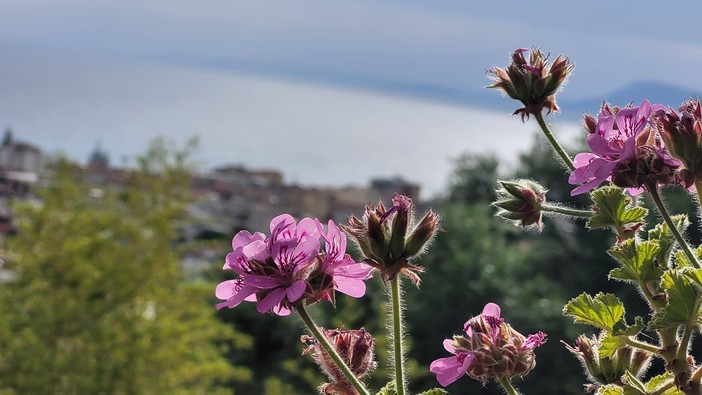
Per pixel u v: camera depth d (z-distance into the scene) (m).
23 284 18.27
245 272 1.74
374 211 1.78
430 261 27.39
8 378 17.53
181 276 22.31
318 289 1.73
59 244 18.62
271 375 28.56
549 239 27.55
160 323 19.58
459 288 26.45
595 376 1.86
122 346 18.50
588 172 1.73
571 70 2.11
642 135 1.78
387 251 1.73
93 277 18.50
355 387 1.64
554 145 2.10
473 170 36.31
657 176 1.69
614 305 1.75
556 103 2.12
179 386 22.25
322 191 49.78
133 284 19.11
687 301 1.61
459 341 1.83
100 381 18.02
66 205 19.42
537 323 23.05
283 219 1.81
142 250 20.89
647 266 1.75
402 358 1.65
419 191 41.81
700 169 1.66
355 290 1.77
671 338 1.70
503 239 28.56
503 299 25.19
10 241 18.61
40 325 17.89
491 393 21.89
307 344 1.87
